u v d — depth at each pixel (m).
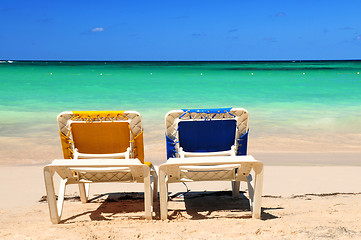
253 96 17.12
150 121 10.96
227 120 4.12
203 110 4.09
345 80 27.92
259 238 3.18
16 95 17.30
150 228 3.55
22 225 3.80
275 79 29.30
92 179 3.94
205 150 4.22
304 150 8.10
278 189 5.25
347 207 4.30
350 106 13.84
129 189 5.38
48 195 3.72
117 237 3.28
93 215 4.20
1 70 45.41
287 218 3.87
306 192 5.10
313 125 10.47
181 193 5.13
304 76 33.75
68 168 3.72
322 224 3.59
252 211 3.90
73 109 13.34
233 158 3.67
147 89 20.36
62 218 4.09
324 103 14.70
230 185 5.48
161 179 3.74
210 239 3.19
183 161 3.63
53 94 17.75
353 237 3.17
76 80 26.98
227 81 26.77
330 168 6.46
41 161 7.23
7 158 7.41
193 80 27.80
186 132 4.14
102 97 16.69
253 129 9.99
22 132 9.66
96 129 4.04
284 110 12.98
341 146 8.45
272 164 6.85
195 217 4.05
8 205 4.69
